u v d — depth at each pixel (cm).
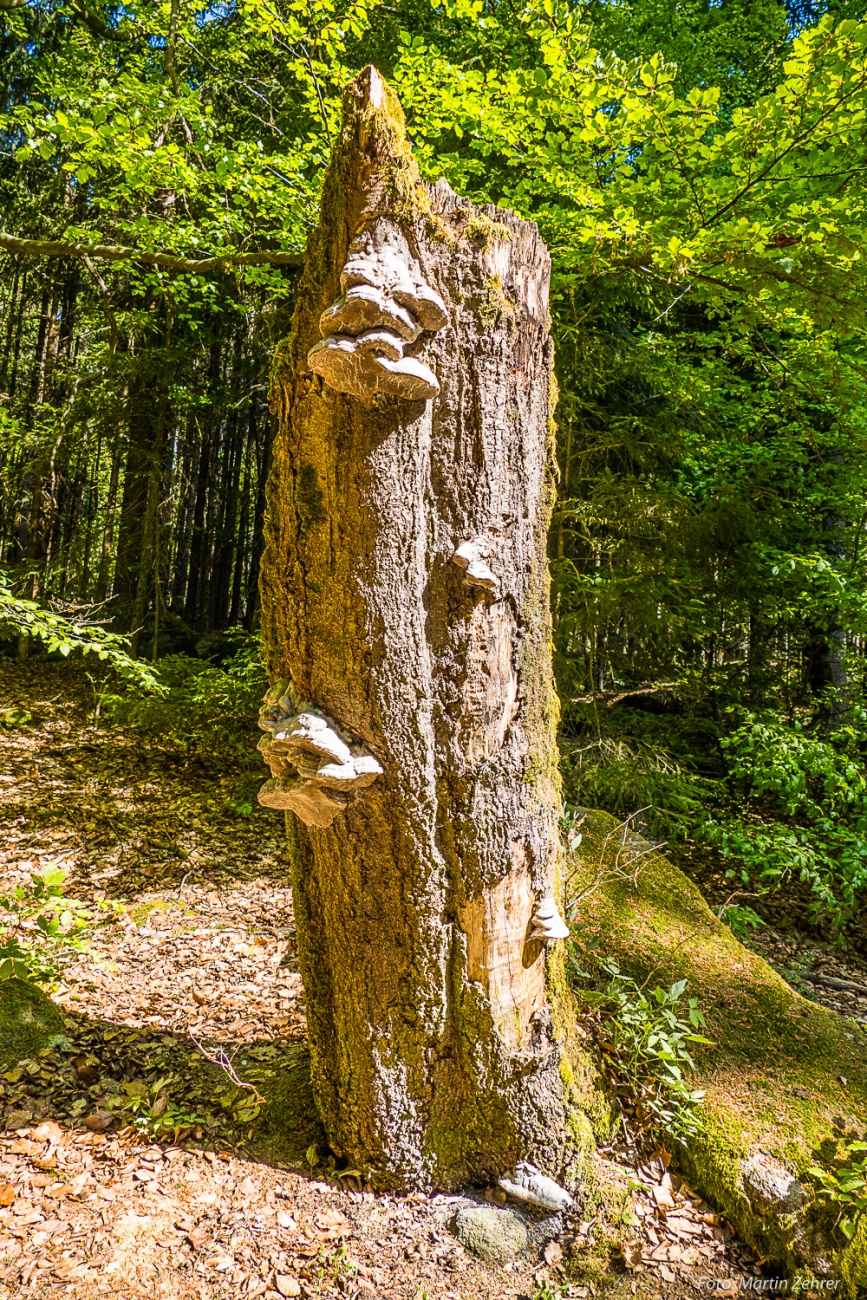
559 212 470
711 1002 354
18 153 475
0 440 1009
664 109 364
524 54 639
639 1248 256
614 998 329
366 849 249
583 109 381
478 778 251
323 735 229
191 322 839
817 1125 297
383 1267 240
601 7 662
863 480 653
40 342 1584
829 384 570
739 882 655
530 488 264
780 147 372
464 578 245
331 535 234
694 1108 302
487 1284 238
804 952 574
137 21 648
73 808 685
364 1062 261
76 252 606
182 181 502
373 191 218
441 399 242
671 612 668
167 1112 300
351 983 260
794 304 424
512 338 253
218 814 705
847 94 338
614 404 839
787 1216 265
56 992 390
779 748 555
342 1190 265
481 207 249
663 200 436
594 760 654
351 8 470
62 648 491
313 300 230
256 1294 228
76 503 1653
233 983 421
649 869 442
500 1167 269
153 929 486
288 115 792
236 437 1872
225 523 1897
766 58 729
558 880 288
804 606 714
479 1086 262
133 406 1092
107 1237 243
